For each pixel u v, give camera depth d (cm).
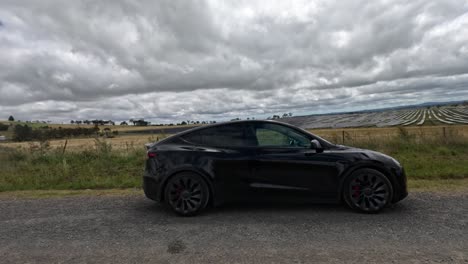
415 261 264
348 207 432
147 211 443
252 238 328
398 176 404
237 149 425
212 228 363
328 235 329
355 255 279
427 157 873
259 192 416
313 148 409
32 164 951
